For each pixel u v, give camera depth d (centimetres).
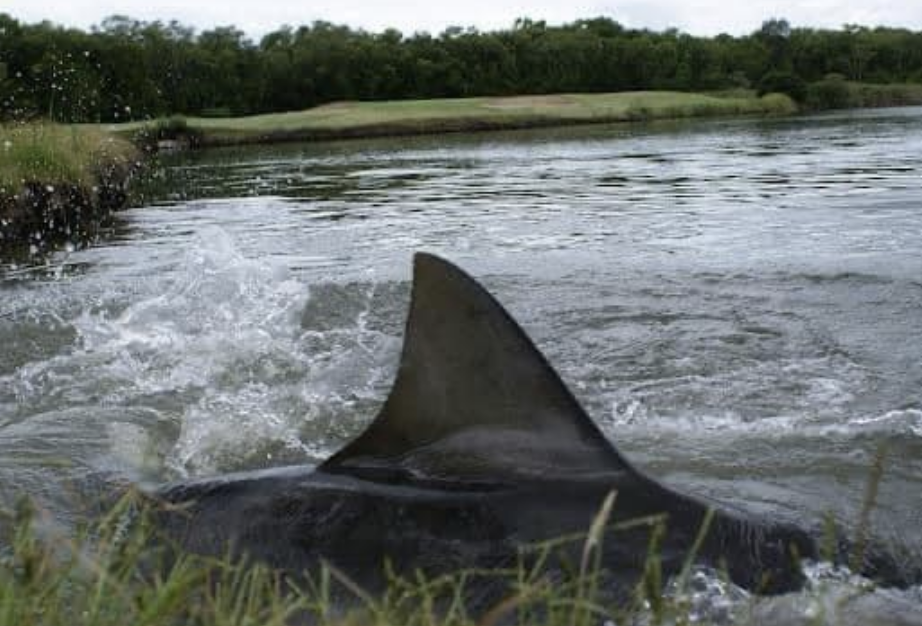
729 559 292
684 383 579
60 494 390
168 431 513
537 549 290
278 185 1886
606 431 500
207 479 343
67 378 612
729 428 500
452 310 319
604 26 8994
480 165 2220
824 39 8225
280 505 320
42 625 237
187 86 5925
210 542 317
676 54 7575
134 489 291
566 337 675
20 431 492
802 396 549
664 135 3234
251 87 6309
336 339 696
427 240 1115
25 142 1442
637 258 934
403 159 2486
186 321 739
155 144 3195
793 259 895
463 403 321
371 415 550
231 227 1293
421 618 252
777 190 1514
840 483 420
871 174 1700
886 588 299
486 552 292
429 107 4709
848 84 6412
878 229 1076
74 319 755
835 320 691
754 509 331
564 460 309
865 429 492
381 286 834
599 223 1216
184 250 1089
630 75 7412
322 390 591
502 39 7350
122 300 812
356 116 4031
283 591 296
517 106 4778
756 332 670
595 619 268
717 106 4984
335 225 1282
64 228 1307
